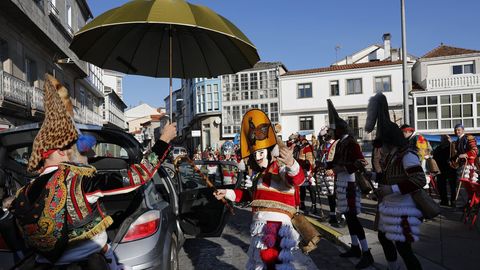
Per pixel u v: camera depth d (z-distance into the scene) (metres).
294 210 3.22
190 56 4.72
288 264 3.11
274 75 38.16
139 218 3.51
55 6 19.86
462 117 29.70
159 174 4.83
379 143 3.99
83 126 4.24
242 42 3.95
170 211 4.36
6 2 13.18
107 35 4.19
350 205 5.05
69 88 23.80
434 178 10.77
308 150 8.05
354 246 5.30
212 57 4.69
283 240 3.09
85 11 27.56
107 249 2.50
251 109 3.38
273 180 3.22
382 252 5.36
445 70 31.20
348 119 33.59
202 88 41.88
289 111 35.16
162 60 4.77
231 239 6.76
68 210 2.23
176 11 3.39
